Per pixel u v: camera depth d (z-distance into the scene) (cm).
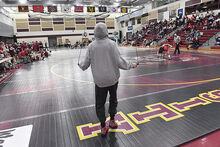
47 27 3459
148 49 1877
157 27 2444
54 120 305
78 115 322
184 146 215
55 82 604
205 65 768
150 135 240
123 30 3862
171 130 250
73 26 3662
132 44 2600
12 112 352
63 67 952
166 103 355
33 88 537
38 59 1382
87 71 802
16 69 967
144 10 2997
